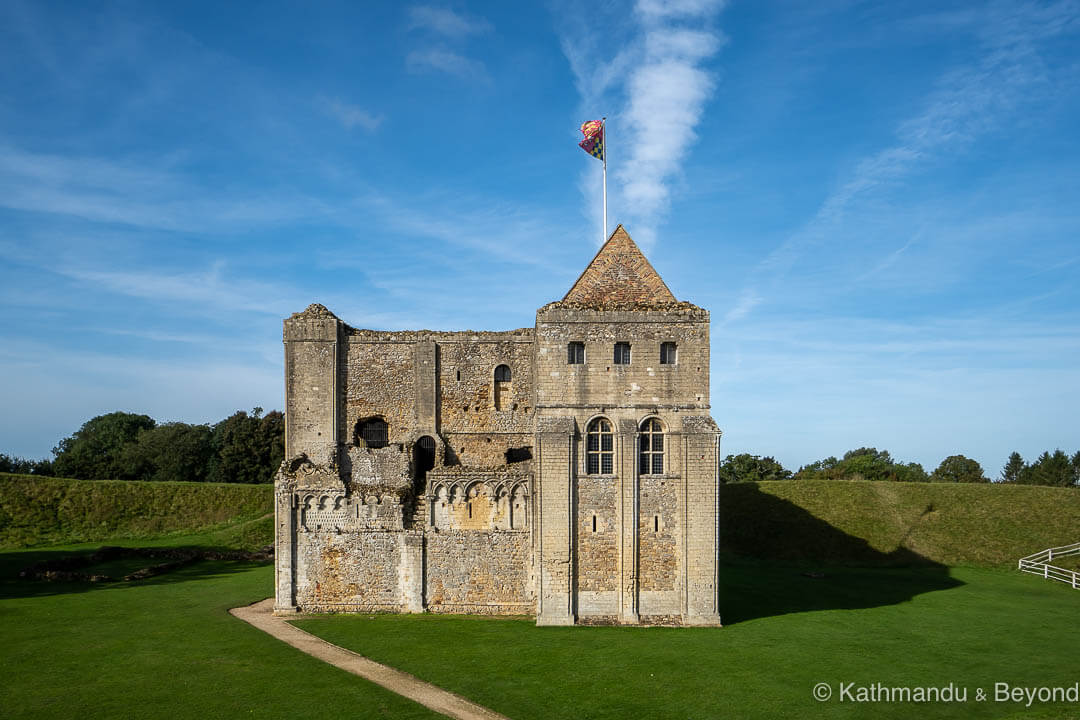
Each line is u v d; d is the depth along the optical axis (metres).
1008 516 76.00
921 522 77.38
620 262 49.22
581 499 44.59
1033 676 34.66
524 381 55.31
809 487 87.06
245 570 63.62
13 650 37.84
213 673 34.16
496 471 48.22
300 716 28.97
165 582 57.59
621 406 45.09
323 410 53.47
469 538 47.78
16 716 28.89
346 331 55.34
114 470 126.50
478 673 34.38
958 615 48.03
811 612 48.59
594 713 29.58
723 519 81.38
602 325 45.53
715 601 43.94
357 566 47.88
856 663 36.38
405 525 48.09
